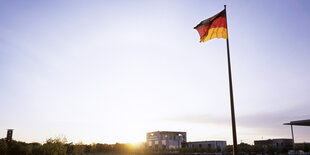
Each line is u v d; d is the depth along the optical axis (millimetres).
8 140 67750
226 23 17859
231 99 14953
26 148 65625
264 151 114812
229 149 122750
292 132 44406
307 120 32938
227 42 17266
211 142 139500
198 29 19641
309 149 95250
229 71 15930
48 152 65000
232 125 14398
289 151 93812
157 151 164500
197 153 136125
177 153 144000
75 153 96312
